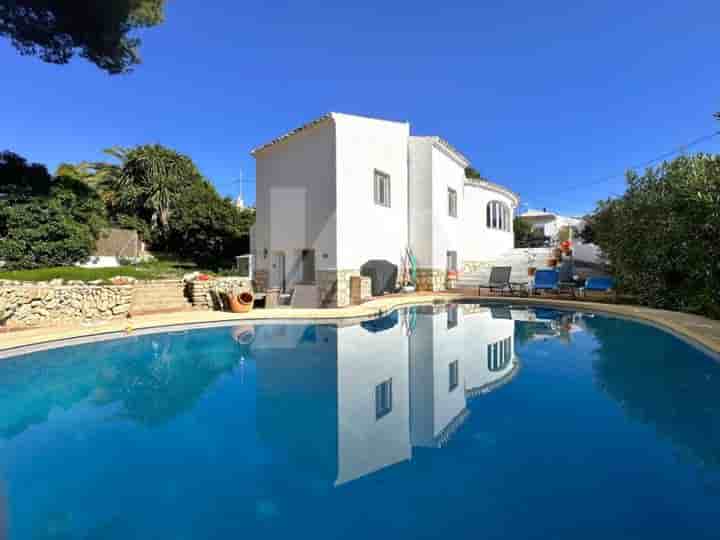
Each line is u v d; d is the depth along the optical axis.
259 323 10.61
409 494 3.08
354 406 5.12
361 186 14.82
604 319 10.68
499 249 23.38
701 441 3.88
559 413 4.65
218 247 24.91
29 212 15.60
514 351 7.64
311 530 2.66
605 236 15.01
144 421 4.64
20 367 6.73
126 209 29.98
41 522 2.79
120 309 10.41
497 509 2.86
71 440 4.15
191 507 2.95
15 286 8.66
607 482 3.18
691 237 9.79
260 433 4.32
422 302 14.32
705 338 7.02
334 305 13.62
